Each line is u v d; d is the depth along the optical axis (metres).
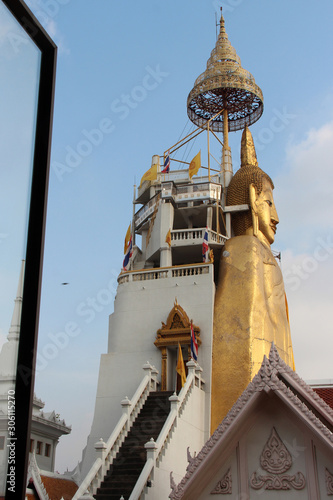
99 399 32.28
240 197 40.31
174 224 42.31
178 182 41.81
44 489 24.59
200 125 49.16
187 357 33.59
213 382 31.53
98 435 31.14
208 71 45.66
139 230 43.03
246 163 43.12
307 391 15.94
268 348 33.34
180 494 15.35
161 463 22.59
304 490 15.02
